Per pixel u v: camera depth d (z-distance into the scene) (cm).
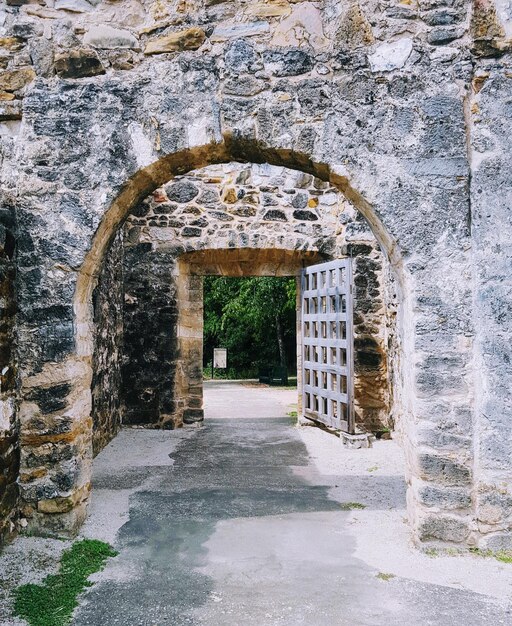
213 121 330
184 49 338
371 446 582
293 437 632
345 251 671
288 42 331
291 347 1869
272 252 688
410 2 324
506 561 291
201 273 718
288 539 321
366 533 330
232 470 479
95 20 342
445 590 260
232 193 675
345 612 240
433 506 305
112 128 334
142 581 268
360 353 668
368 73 323
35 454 323
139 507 377
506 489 302
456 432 307
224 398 1075
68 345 327
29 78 351
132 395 679
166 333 679
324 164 324
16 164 341
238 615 238
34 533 321
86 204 332
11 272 321
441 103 318
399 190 317
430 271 313
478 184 315
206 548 308
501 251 311
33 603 245
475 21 318
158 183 364
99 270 364
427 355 310
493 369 306
